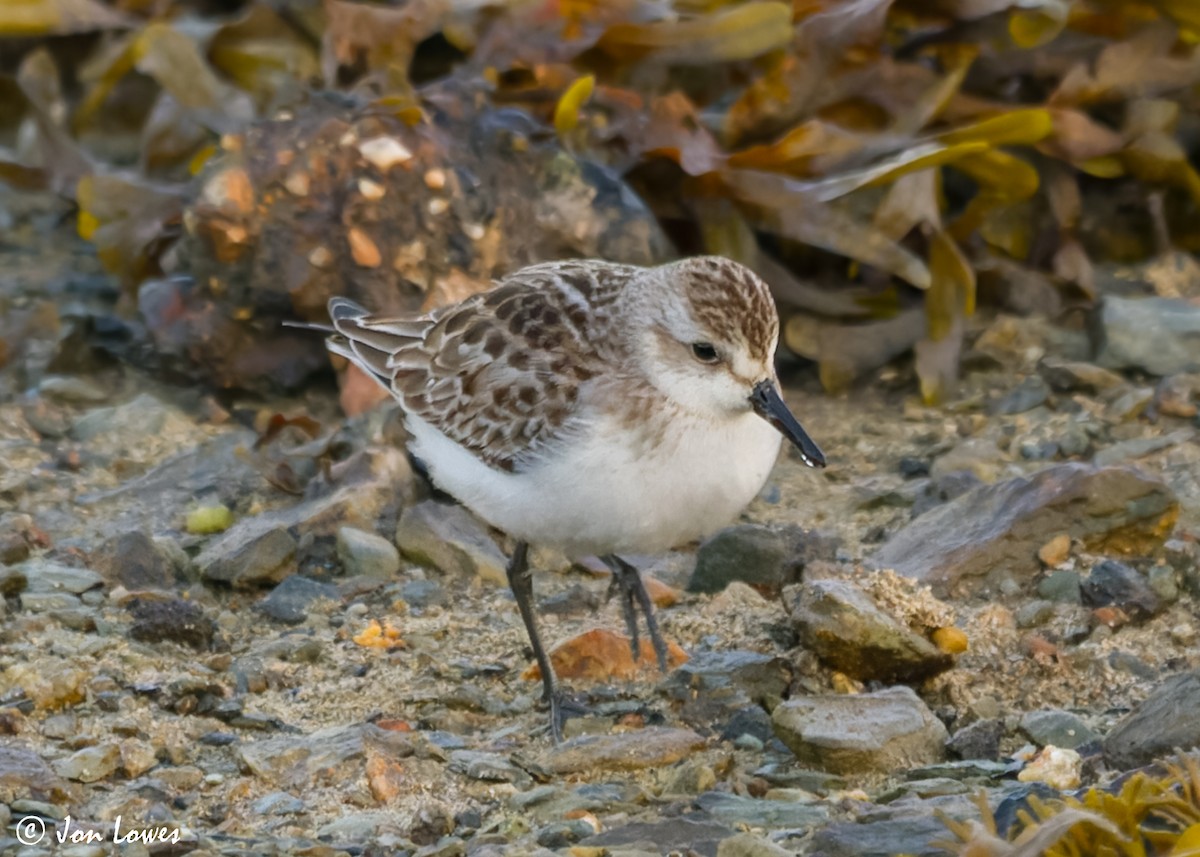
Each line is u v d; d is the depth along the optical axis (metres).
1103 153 14.84
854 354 14.30
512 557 10.75
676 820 8.88
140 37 16.09
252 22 16.30
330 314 12.50
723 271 10.07
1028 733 9.68
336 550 12.06
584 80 13.91
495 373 10.41
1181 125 15.64
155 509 12.66
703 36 14.48
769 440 10.28
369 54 14.79
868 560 11.65
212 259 13.77
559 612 11.48
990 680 10.27
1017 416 13.66
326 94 14.31
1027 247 15.16
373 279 13.67
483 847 8.62
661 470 9.96
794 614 10.38
